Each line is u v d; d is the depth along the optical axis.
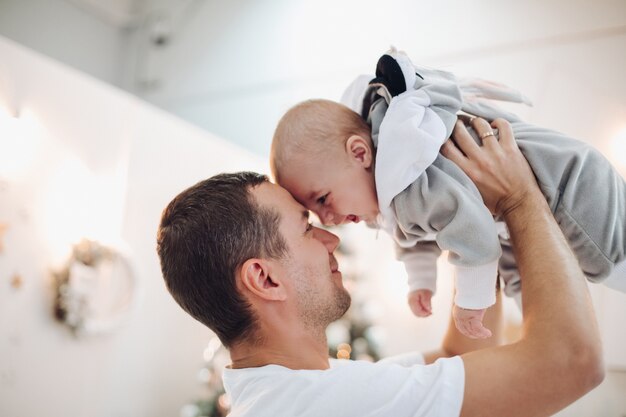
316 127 1.40
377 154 1.27
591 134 3.13
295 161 1.41
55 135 3.13
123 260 3.43
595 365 0.99
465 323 1.23
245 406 1.13
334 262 1.42
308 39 4.92
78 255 3.17
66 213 3.16
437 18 4.27
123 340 3.48
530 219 1.13
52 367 3.06
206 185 1.35
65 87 3.21
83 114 3.30
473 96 1.40
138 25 5.65
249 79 5.14
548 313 1.02
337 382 1.09
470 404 1.02
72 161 3.22
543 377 1.00
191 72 5.43
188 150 4.03
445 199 1.18
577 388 0.99
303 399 1.08
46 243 3.05
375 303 4.49
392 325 4.60
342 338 3.85
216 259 1.26
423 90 1.30
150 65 5.61
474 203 1.17
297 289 1.28
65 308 3.06
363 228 4.83
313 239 1.36
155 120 3.78
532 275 1.07
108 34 5.59
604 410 2.51
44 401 3.01
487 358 1.07
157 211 3.75
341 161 1.37
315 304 1.30
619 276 1.22
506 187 1.18
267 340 1.26
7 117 2.90
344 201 1.40
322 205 1.44
